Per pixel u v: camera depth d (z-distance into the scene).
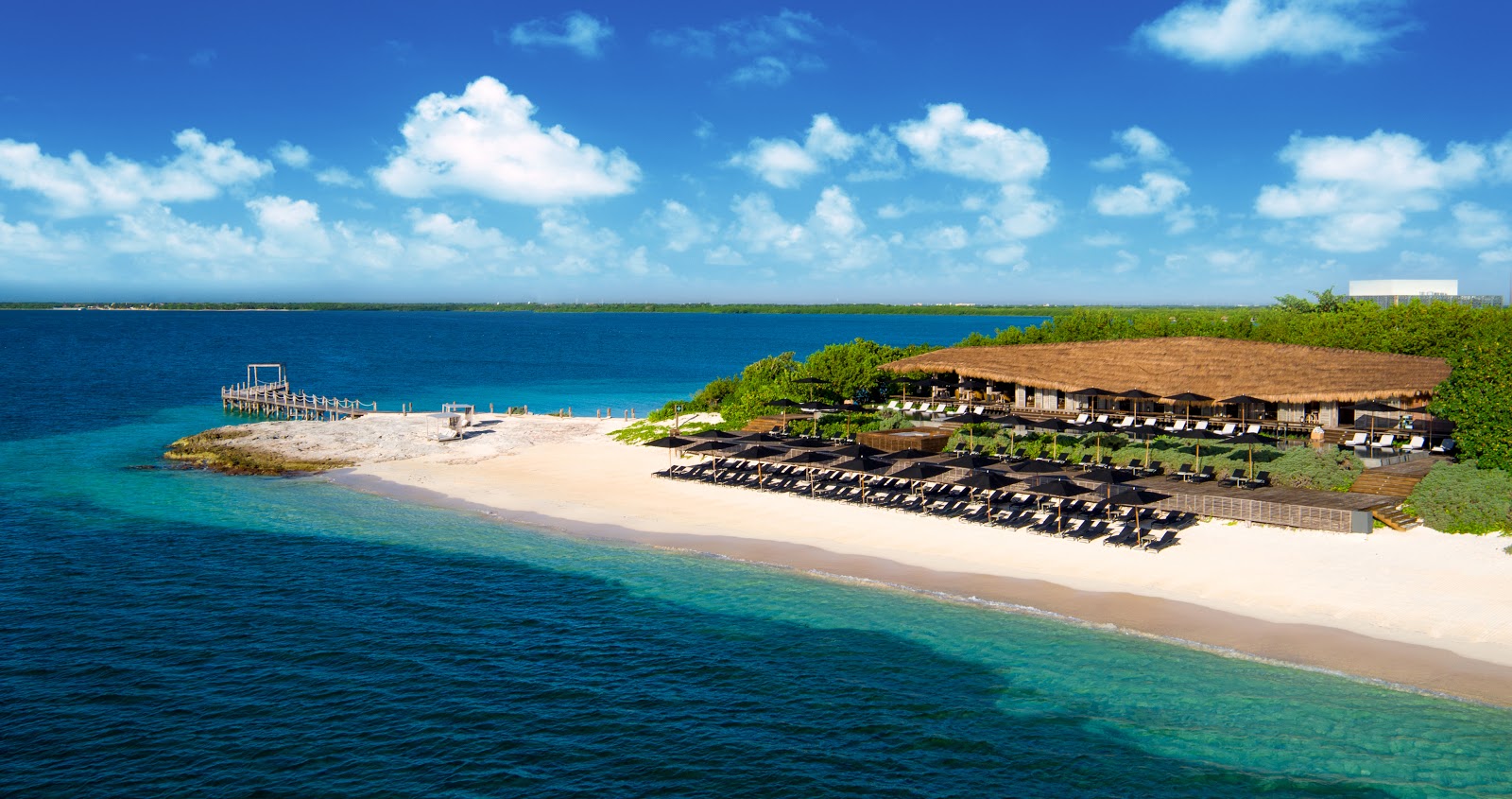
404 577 35.44
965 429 55.69
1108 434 50.56
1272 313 95.75
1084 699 24.86
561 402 98.31
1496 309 62.53
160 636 29.28
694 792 20.73
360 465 57.69
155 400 96.44
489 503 47.53
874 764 21.91
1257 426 50.69
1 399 93.44
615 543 39.94
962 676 26.36
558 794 20.64
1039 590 32.62
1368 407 46.00
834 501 45.09
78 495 49.59
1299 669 25.98
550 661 27.64
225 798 20.33
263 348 199.62
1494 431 39.00
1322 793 20.39
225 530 42.44
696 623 30.56
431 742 22.84
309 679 26.31
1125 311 113.06
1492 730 22.56
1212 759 21.81
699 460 55.72
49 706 24.48
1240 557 34.38
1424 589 30.45
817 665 27.28
